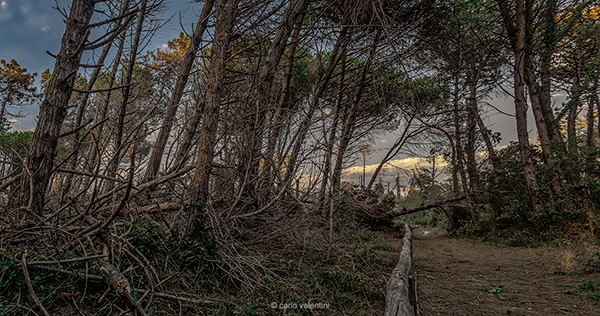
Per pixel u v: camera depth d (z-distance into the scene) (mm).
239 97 6332
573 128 16344
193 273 3713
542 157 12016
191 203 4016
